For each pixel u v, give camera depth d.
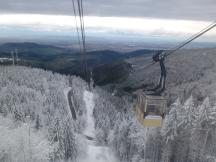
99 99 98.56
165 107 12.23
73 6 11.20
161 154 54.09
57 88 106.50
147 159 54.84
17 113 62.56
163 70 12.08
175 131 50.72
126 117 77.38
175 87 100.31
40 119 63.28
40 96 88.19
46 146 40.16
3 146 32.66
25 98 80.19
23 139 34.88
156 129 53.19
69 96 102.75
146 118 12.24
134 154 58.38
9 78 103.19
